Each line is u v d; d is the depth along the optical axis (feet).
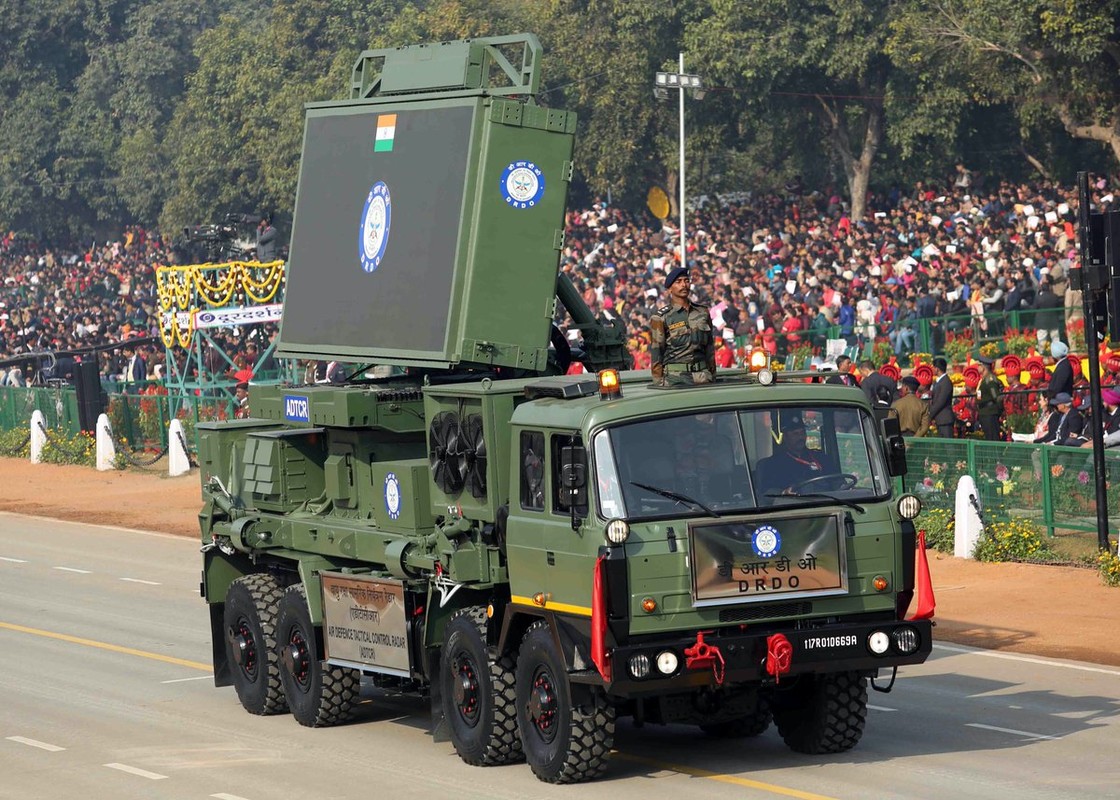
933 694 174.09
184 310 469.57
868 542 133.49
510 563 140.15
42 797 143.02
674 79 535.60
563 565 132.67
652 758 145.59
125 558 312.71
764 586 129.70
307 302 181.06
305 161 183.93
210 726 171.83
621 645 127.54
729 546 129.18
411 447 164.25
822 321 442.50
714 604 128.36
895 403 293.64
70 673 206.08
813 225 595.47
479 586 144.46
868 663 132.16
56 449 490.90
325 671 166.09
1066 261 429.79
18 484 450.30
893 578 134.31
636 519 128.77
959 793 129.49
